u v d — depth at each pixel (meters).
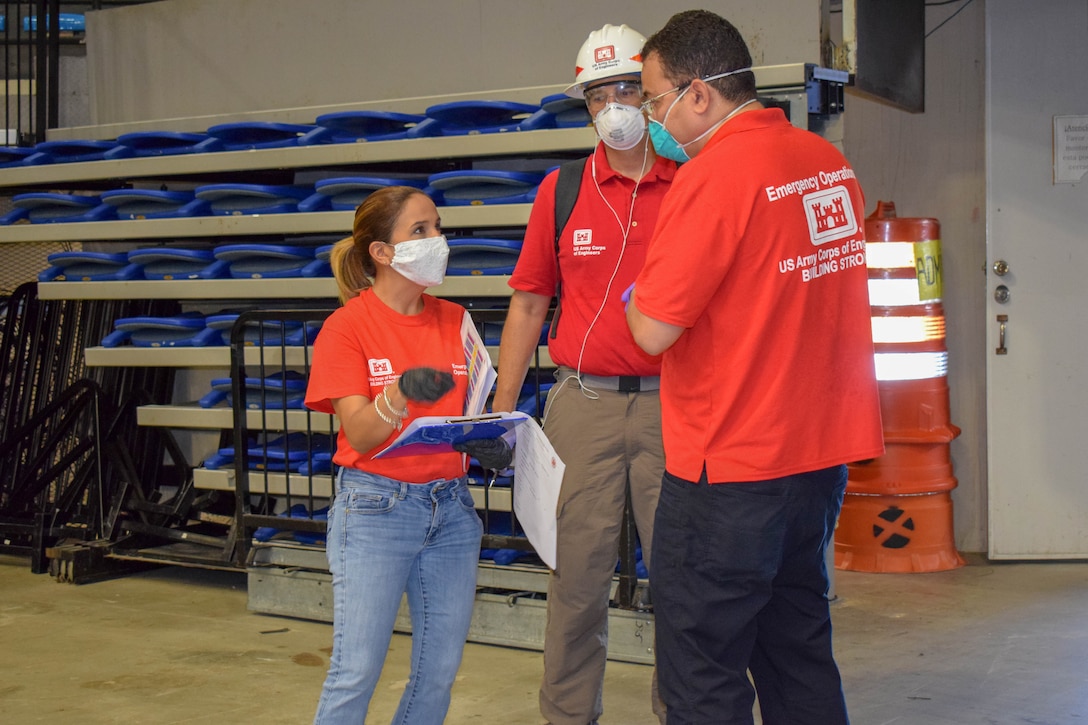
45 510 5.19
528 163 4.71
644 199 2.71
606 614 2.86
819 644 2.20
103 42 5.77
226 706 3.39
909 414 4.90
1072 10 4.91
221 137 4.70
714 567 2.03
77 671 3.74
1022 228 5.00
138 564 5.16
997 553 5.08
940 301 4.96
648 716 3.26
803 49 4.26
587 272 2.75
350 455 2.27
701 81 2.09
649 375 2.72
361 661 2.19
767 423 1.99
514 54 4.93
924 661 3.69
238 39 5.47
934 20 5.21
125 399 5.18
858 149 5.37
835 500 2.13
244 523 4.40
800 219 2.00
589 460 2.78
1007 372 5.04
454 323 2.39
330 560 2.28
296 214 4.43
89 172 4.93
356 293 2.40
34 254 5.95
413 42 5.12
